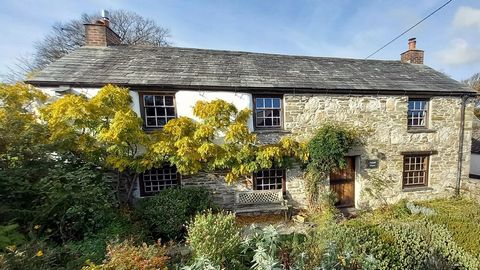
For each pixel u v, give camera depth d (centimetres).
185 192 614
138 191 662
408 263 360
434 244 404
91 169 557
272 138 717
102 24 801
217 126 643
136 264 281
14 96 541
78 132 566
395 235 391
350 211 788
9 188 400
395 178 813
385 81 815
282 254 335
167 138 618
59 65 664
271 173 739
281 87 697
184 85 650
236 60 831
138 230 490
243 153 651
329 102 749
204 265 304
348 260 317
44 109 541
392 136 798
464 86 853
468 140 858
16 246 306
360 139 774
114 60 725
